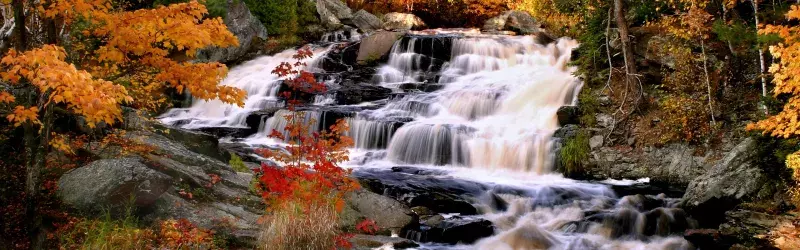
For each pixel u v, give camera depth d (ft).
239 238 26.63
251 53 79.97
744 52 48.52
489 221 34.09
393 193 38.22
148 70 27.48
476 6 104.88
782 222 30.14
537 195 40.40
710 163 43.57
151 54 25.04
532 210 37.93
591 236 33.42
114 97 19.70
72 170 27.84
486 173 48.55
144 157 31.27
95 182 26.32
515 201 38.99
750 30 45.19
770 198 32.99
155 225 26.58
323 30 91.20
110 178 26.32
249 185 33.14
